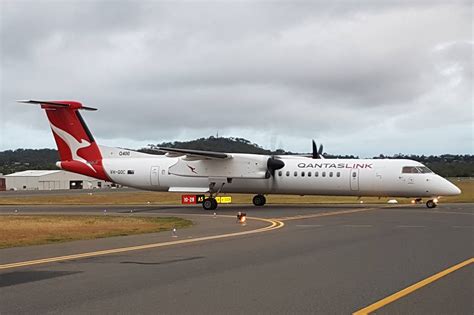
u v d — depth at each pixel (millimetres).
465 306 8023
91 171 40219
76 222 26562
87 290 9461
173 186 39156
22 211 37031
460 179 122500
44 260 13211
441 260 12586
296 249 14898
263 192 38375
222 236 18719
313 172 36688
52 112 40312
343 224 23344
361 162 36062
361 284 9766
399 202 43219
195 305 8258
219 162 37656
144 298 8781
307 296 8805
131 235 19750
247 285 9797
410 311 7738
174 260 13016
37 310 8016
